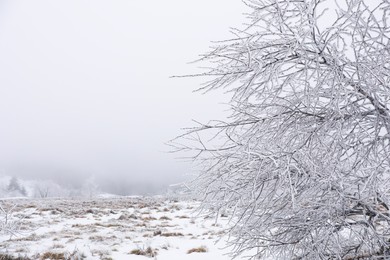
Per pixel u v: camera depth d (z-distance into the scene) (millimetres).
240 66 3832
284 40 3672
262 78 3773
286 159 3527
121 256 12047
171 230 17625
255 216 4324
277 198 3980
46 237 15172
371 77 3625
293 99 3975
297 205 3926
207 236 15438
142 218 22859
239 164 3787
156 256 11984
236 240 4469
